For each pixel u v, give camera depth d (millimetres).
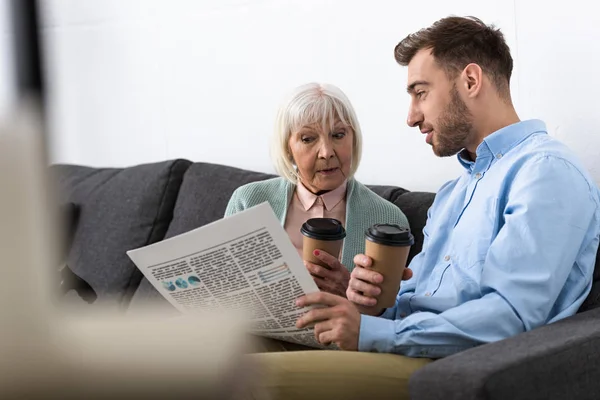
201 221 2100
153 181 2295
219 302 1304
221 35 2498
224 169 2178
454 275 1417
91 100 2914
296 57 2316
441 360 1057
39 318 301
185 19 2590
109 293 2232
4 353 300
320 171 1764
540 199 1310
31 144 291
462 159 1576
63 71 2957
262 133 2441
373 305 1355
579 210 1323
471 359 1044
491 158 1479
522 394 1008
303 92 1768
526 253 1282
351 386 1211
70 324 314
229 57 2488
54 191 298
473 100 1512
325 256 1431
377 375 1229
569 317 1271
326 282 1458
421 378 1034
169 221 2258
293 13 2303
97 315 325
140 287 2166
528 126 1472
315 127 1740
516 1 1859
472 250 1414
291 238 1806
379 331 1289
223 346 332
